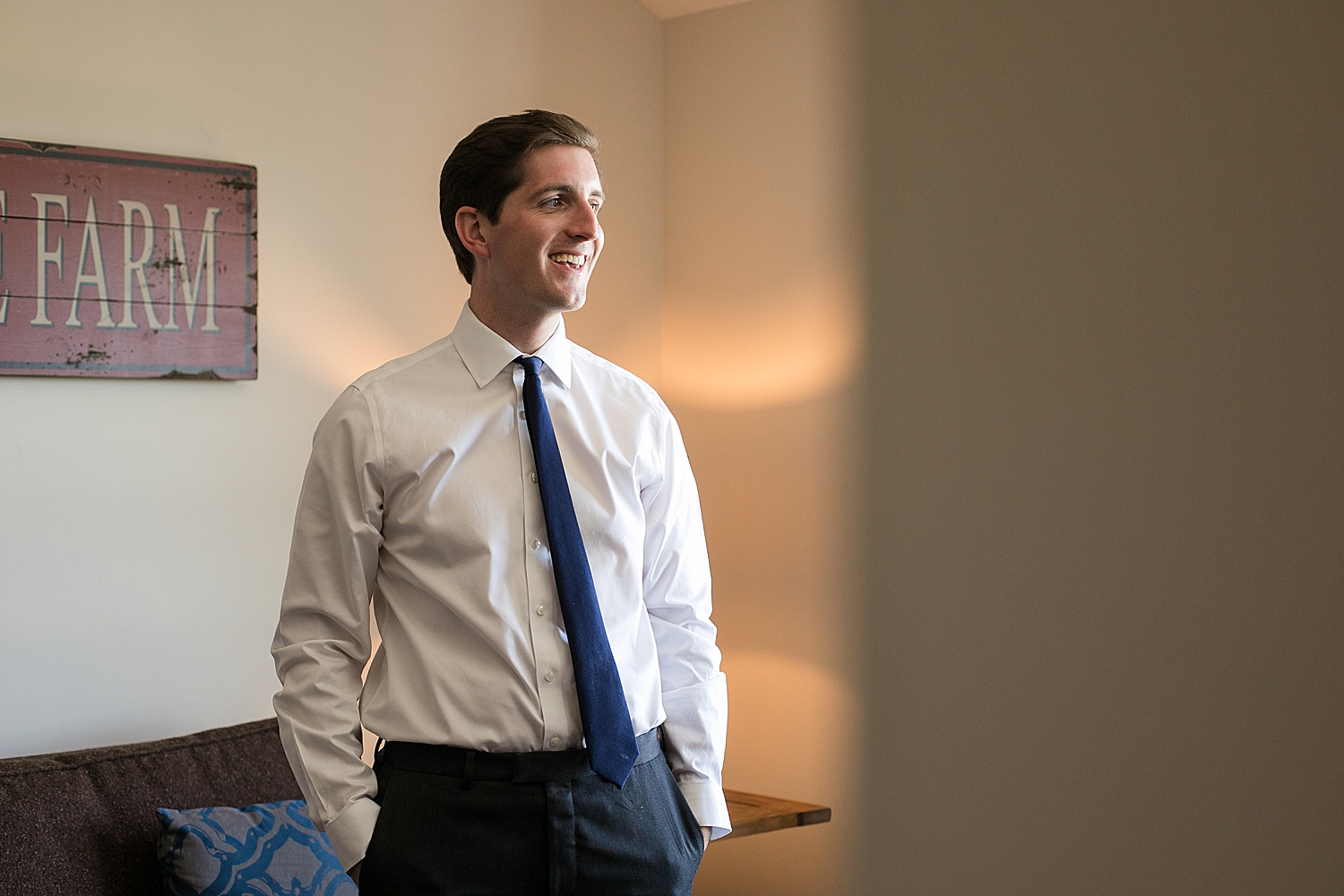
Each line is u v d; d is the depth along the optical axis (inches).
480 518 59.5
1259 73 88.8
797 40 117.9
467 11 115.3
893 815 110.5
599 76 124.5
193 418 100.2
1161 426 93.7
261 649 103.5
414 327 112.8
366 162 109.3
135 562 97.5
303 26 105.5
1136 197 95.1
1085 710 98.0
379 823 58.2
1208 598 91.4
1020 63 101.7
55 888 78.8
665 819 60.5
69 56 94.3
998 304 103.2
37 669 93.1
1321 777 85.9
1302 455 86.7
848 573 114.0
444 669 58.5
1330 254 85.6
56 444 94.1
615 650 61.0
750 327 122.2
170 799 87.2
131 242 96.0
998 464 103.3
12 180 91.3
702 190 126.3
